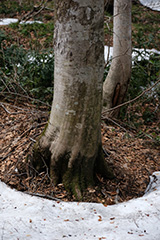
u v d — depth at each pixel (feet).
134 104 19.30
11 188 9.95
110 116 17.06
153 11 42.45
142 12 41.42
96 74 8.93
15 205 9.04
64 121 9.49
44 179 10.43
